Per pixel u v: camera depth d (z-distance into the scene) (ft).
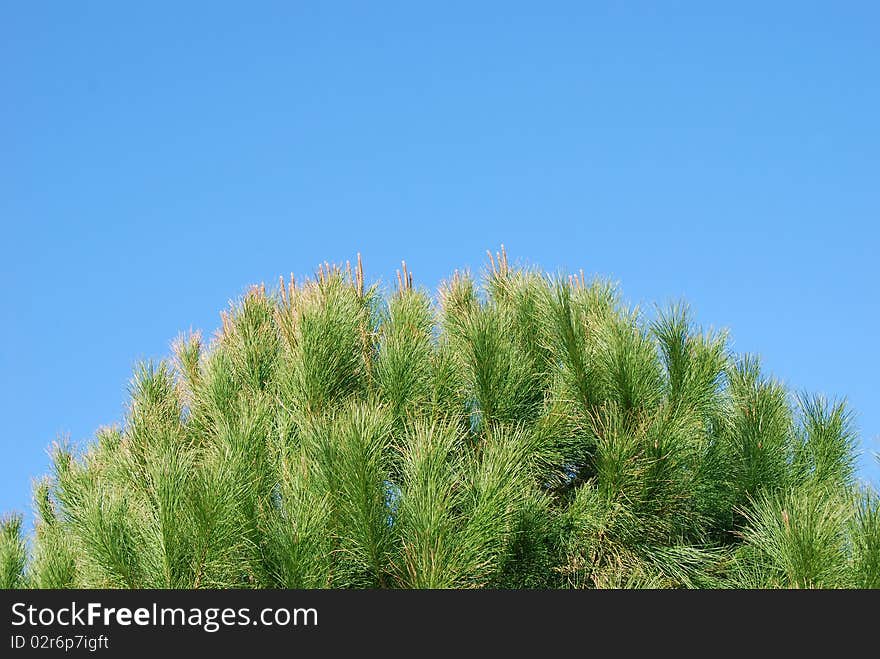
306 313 19.74
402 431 18.28
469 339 19.01
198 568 14.88
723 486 19.22
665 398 18.21
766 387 19.86
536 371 20.35
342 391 19.42
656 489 17.74
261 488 17.17
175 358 24.02
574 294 19.66
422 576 14.85
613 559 18.16
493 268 23.61
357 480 15.05
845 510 14.33
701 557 18.21
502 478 15.53
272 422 18.65
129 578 15.34
